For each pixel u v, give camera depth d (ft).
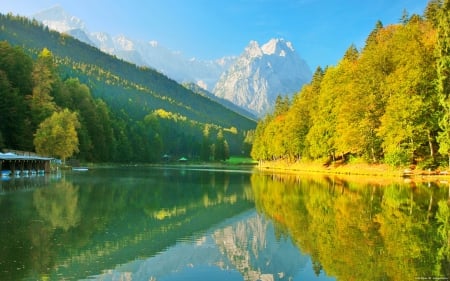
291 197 133.49
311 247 66.80
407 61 195.72
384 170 214.90
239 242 72.38
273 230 82.02
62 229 78.79
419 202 111.34
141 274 54.24
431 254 60.18
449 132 162.61
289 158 383.24
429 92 184.65
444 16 166.71
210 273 55.57
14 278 50.47
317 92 330.13
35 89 320.70
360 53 311.88
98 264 57.47
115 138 468.34
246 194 146.00
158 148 613.93
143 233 78.28
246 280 52.95
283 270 55.77
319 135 271.28
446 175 180.14
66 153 301.63
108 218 92.43
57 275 52.19
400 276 50.75
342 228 79.97
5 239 69.82
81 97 410.52
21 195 131.03
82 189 154.71
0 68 320.29
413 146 190.49
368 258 58.70
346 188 154.30
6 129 291.17
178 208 111.45
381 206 106.11
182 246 69.36
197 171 344.08
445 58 163.63
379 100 220.02
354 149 234.17
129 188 164.96
